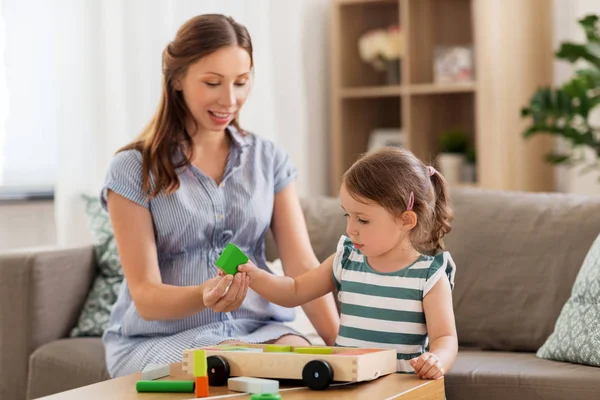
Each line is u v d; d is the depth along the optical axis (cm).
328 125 413
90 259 242
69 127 286
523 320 204
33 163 305
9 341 223
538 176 386
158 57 315
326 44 411
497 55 360
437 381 131
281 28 372
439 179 160
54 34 294
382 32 395
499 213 217
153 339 182
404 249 153
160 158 183
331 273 162
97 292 238
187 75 181
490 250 213
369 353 129
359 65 413
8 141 297
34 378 216
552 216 212
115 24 296
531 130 340
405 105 383
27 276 222
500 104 359
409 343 150
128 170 184
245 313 188
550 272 205
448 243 217
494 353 203
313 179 402
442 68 377
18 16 298
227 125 188
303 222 201
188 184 187
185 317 179
